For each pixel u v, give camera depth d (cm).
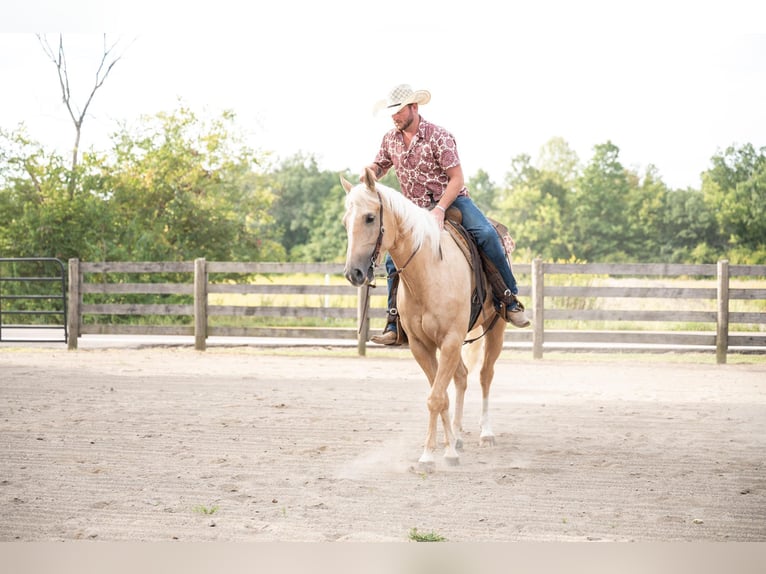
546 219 7050
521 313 623
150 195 2358
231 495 490
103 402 847
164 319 1931
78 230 2036
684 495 498
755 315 1313
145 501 477
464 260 574
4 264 2020
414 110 591
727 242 6569
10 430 691
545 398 909
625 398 911
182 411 795
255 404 841
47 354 1353
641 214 7038
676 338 1353
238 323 1961
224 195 2561
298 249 6762
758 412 818
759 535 427
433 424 556
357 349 1444
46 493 494
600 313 1354
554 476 545
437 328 550
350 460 587
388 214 522
